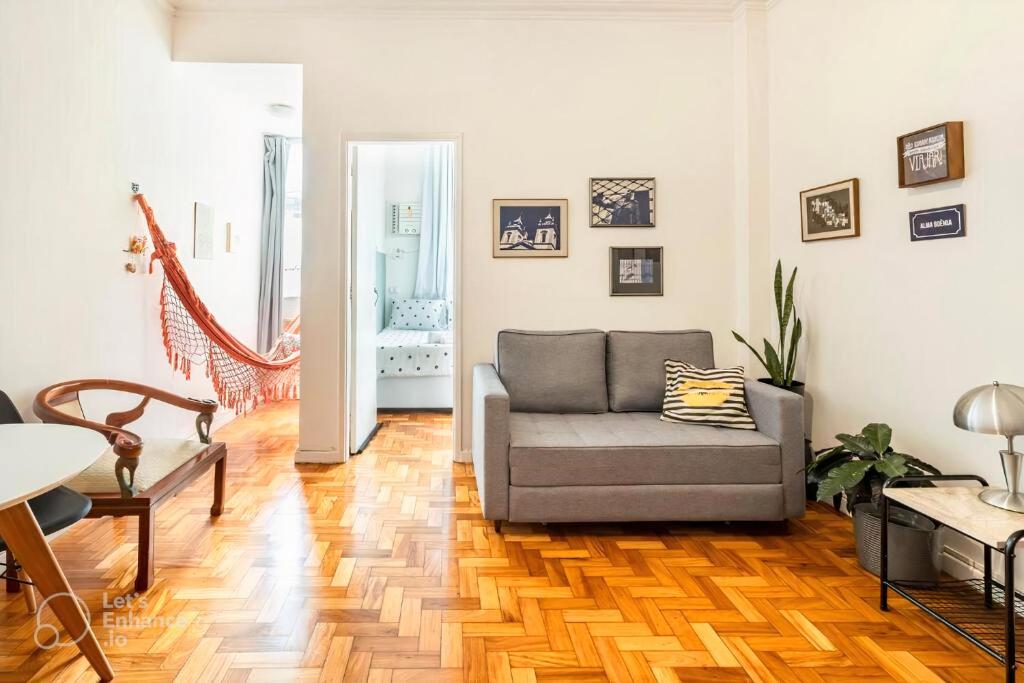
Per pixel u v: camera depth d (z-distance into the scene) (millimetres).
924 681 1558
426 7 3469
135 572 2102
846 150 2760
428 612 1875
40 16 2318
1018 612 1856
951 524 1614
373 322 4301
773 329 3422
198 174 3992
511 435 2594
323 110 3488
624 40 3553
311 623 1799
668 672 1592
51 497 1695
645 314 3592
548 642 1724
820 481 2264
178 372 3650
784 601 1969
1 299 2117
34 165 2289
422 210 6250
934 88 2248
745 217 3453
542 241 3549
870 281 2609
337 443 3531
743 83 3447
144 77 3166
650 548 2395
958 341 2156
